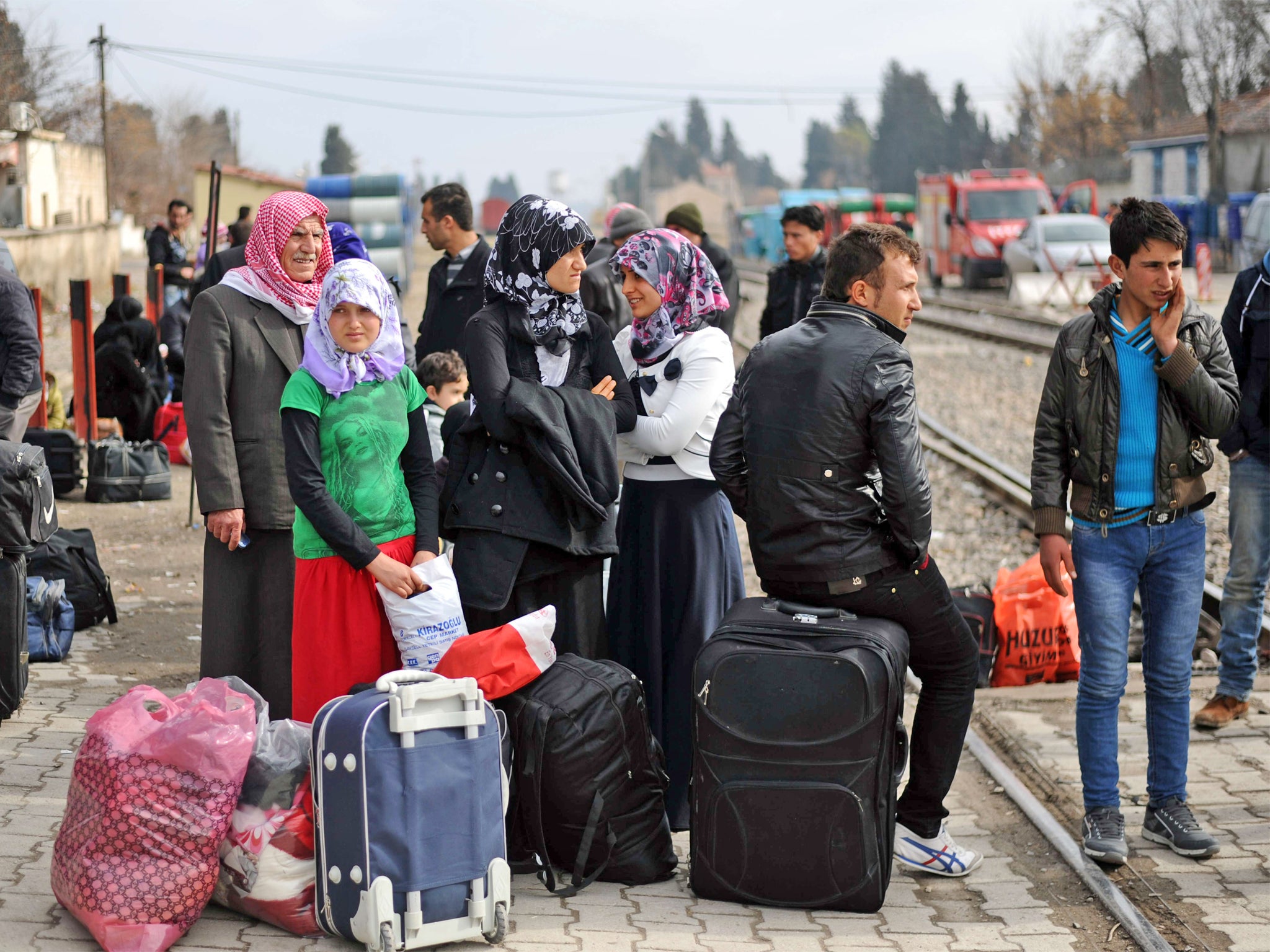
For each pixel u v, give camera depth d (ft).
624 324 26.12
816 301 14.40
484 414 14.47
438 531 14.87
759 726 13.41
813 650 13.41
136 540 32.71
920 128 435.94
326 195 108.17
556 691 14.14
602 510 14.64
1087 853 15.34
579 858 14.01
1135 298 14.94
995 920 13.82
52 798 15.92
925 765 14.94
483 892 12.67
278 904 12.77
